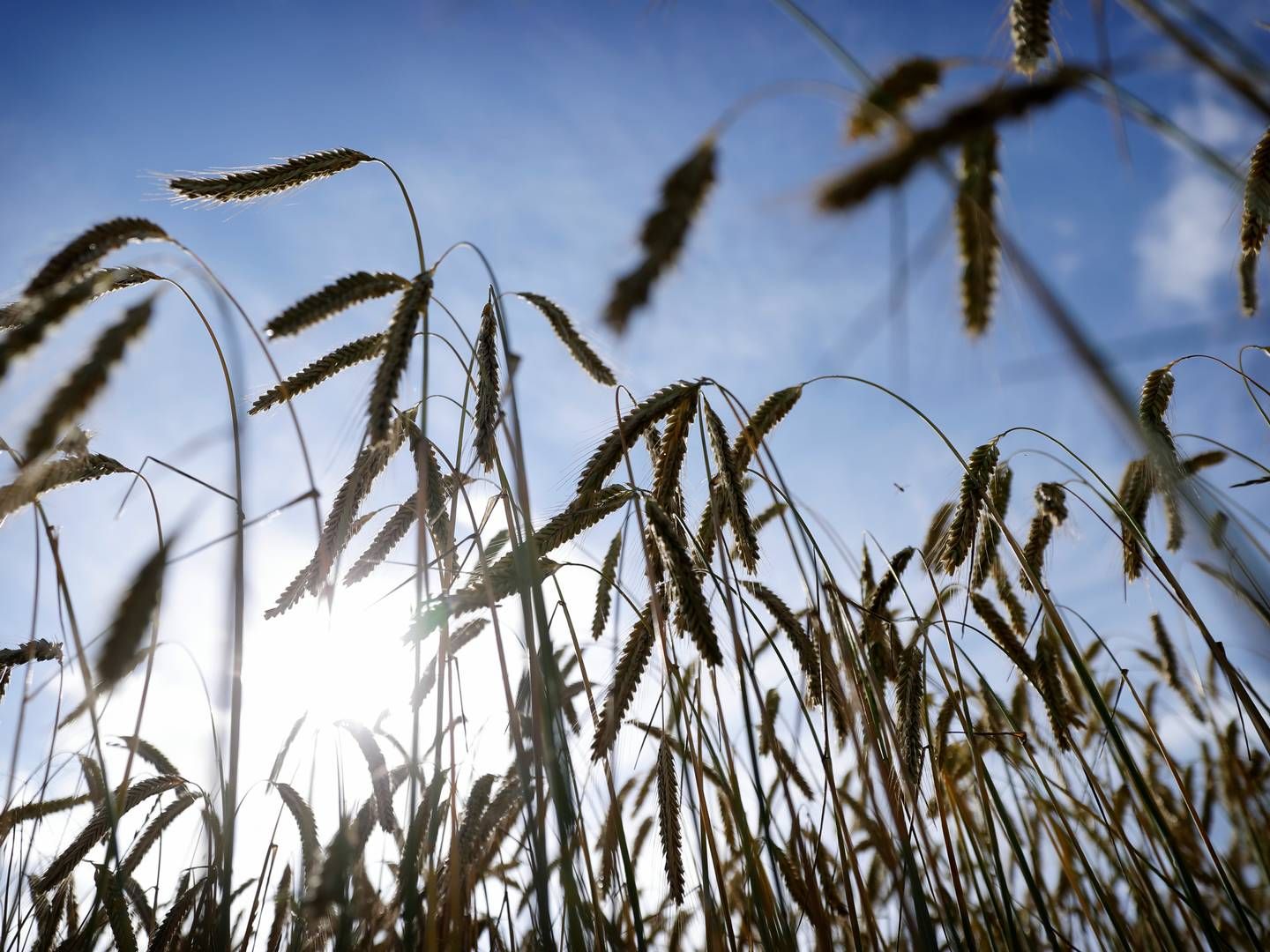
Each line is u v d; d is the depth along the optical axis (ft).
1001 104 0.78
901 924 1.60
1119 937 1.63
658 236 0.97
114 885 1.63
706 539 1.83
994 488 2.28
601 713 1.52
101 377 1.25
